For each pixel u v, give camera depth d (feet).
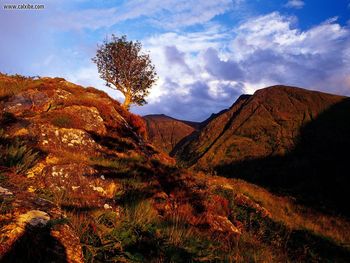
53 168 27.43
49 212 14.07
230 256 22.18
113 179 32.48
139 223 22.49
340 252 42.24
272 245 36.29
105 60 89.30
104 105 56.13
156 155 54.34
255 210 49.32
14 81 61.41
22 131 36.78
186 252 20.13
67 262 12.35
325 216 70.79
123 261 15.98
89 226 17.81
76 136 40.34
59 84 62.85
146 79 90.12
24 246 11.76
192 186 43.01
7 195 14.12
